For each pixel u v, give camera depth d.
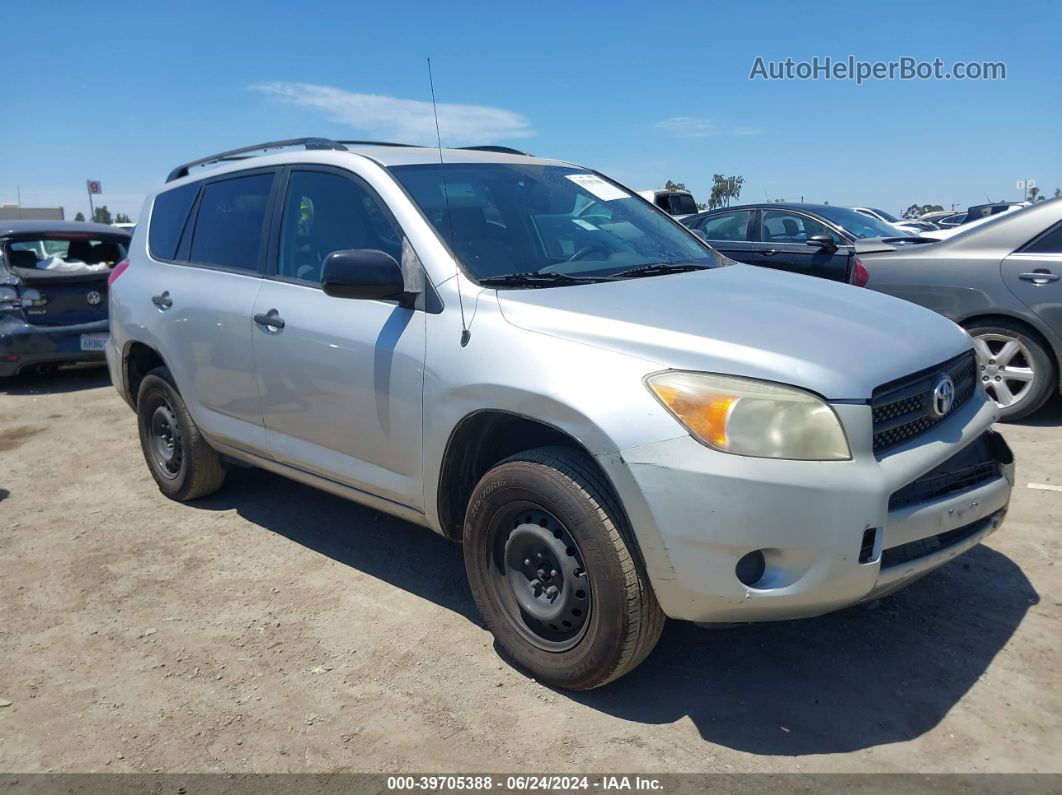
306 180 4.01
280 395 3.89
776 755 2.65
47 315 8.44
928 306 6.23
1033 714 2.79
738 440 2.53
